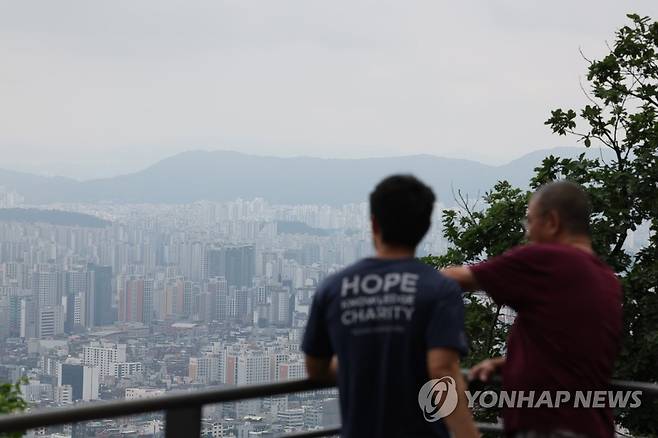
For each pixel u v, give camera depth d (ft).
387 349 10.64
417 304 10.62
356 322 10.82
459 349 10.50
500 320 41.06
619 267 41.34
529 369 11.54
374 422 10.71
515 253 11.78
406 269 10.85
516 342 11.88
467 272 11.76
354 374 10.78
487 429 15.16
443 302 10.61
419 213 11.02
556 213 12.21
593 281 11.56
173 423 11.07
